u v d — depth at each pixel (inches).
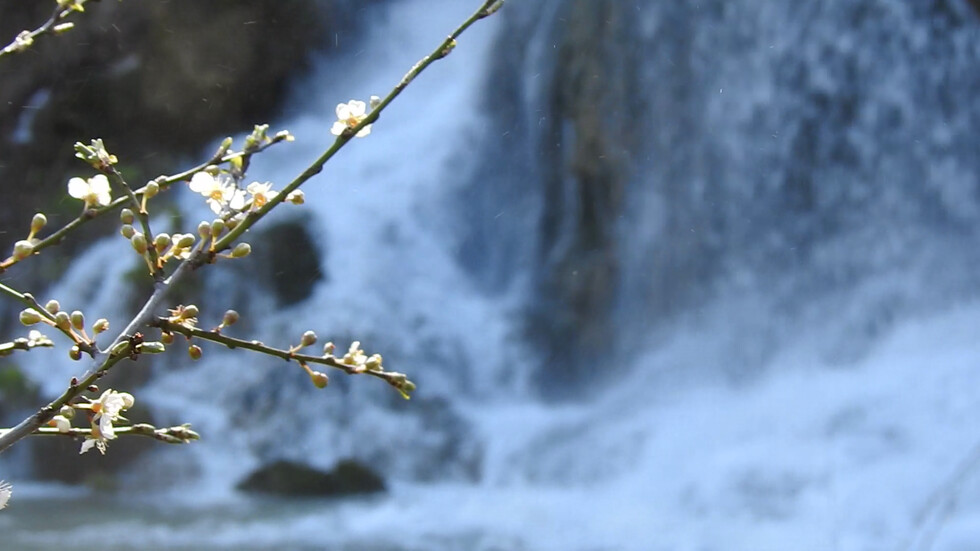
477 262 546.6
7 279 532.7
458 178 560.7
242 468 424.5
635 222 508.4
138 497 392.5
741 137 490.3
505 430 454.3
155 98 608.4
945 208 454.6
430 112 605.9
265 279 498.3
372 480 407.2
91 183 57.0
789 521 346.0
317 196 561.0
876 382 412.8
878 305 454.0
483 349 510.3
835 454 370.9
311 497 395.5
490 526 349.4
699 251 493.0
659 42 512.4
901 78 465.1
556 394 502.6
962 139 452.8
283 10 634.2
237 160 57.6
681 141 503.2
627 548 319.3
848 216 469.4
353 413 453.4
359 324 488.4
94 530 333.7
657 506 374.0
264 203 58.3
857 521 330.6
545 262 530.0
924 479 339.0
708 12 504.4
